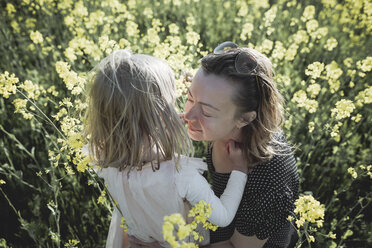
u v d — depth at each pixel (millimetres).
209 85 1268
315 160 2748
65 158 2037
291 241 1853
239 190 1385
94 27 3453
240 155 1423
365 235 2318
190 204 1468
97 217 2406
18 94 2904
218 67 1254
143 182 1318
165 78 1323
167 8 4363
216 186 1605
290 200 1423
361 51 3492
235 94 1264
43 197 2439
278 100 1403
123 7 3637
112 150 1319
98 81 1280
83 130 1544
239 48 1327
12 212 2461
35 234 2193
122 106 1240
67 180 2471
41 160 2625
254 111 1324
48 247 2174
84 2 4004
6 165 2143
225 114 1312
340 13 4242
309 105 2342
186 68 2225
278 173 1403
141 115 1260
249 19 3777
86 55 3340
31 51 3592
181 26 3990
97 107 1298
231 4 4457
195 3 4480
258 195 1399
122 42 2738
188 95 1425
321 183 2604
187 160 1412
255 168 1419
